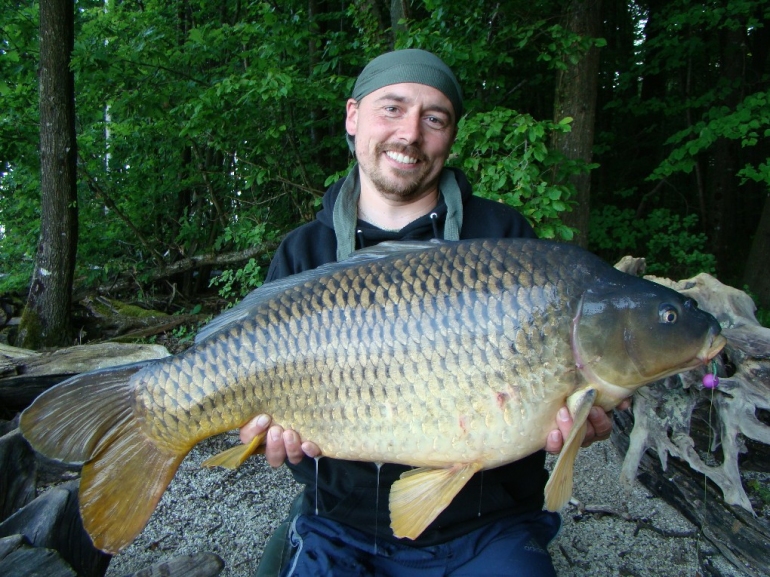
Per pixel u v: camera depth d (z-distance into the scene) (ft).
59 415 5.49
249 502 9.94
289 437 5.37
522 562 5.49
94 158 26.61
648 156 35.68
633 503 9.64
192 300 27.07
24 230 28.12
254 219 24.08
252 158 22.48
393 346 5.11
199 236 27.71
